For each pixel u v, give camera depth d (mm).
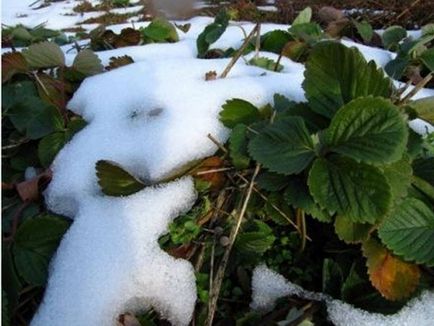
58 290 306
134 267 301
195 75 416
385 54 507
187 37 617
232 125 359
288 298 306
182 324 300
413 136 316
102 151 361
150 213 320
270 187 316
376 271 290
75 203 349
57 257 321
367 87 315
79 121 392
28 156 407
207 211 338
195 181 342
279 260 324
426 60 454
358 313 288
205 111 365
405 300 291
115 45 576
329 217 299
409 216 297
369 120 289
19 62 427
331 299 297
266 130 314
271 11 841
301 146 304
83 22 901
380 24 725
